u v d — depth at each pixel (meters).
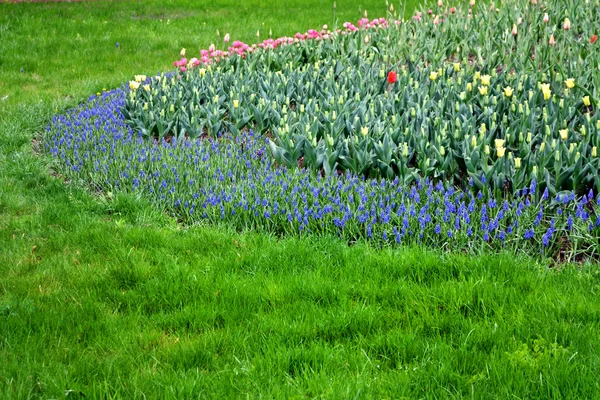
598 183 5.72
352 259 5.19
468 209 5.57
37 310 4.59
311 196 6.12
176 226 6.18
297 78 9.23
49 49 14.22
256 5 19.58
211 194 6.23
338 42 10.66
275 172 6.70
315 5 19.59
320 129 7.59
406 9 18.55
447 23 10.59
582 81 7.89
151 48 14.50
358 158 6.63
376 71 9.38
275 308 4.59
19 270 5.22
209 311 4.53
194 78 9.48
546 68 8.36
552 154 6.07
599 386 3.57
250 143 7.68
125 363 3.98
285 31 15.89
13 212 6.43
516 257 5.17
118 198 6.50
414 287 4.75
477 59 9.47
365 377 3.77
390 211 5.65
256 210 5.99
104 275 5.09
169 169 6.92
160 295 4.81
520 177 5.96
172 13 18.42
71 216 6.25
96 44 14.63
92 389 3.71
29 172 7.28
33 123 9.02
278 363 3.90
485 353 3.96
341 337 4.27
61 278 5.09
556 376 3.66
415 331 4.20
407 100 7.88
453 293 4.59
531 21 9.92
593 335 4.07
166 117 8.50
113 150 7.55
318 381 3.73
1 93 11.09
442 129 6.81
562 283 4.79
